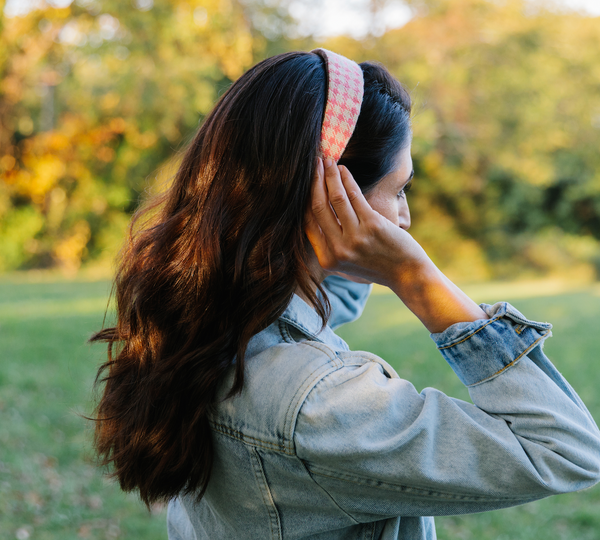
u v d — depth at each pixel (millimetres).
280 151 793
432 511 788
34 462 3809
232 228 795
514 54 15508
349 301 1226
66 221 16078
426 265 820
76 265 16281
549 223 19891
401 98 912
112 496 3504
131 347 865
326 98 821
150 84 13109
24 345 6613
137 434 824
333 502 789
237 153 805
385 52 14812
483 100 15930
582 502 3604
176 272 811
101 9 12648
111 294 984
